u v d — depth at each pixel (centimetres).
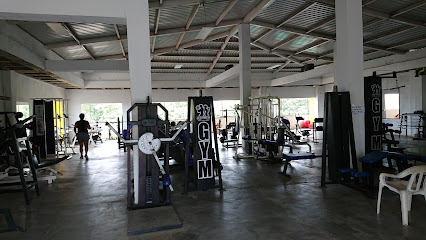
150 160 360
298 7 747
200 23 847
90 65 836
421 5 665
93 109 1532
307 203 356
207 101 434
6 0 325
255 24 871
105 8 346
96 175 561
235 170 568
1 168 612
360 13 447
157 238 270
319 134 1336
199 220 310
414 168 279
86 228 298
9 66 740
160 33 833
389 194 382
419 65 957
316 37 945
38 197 414
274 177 500
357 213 317
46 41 771
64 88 1366
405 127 1166
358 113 448
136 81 357
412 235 260
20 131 505
